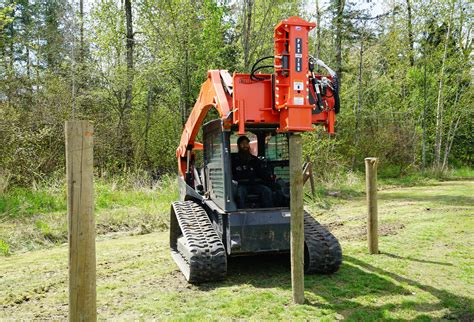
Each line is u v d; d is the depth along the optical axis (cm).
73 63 1719
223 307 505
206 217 651
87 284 354
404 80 2584
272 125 609
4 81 1641
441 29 2444
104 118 1797
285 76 490
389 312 491
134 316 483
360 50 2291
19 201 1150
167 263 713
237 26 2095
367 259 706
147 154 1902
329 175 1866
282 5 1992
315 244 607
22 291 585
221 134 605
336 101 533
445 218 1059
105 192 1316
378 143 2389
